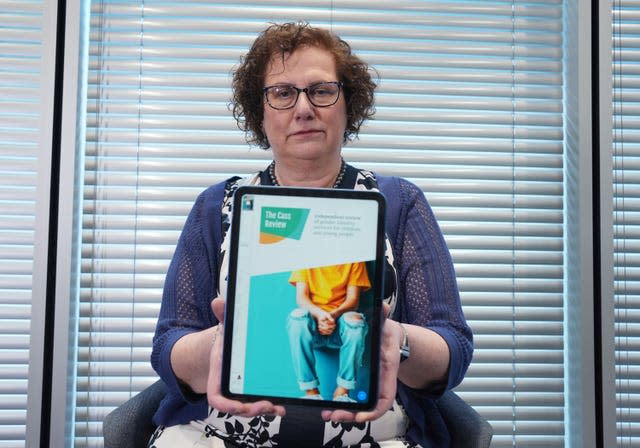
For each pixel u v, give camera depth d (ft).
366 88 4.62
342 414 3.09
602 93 6.54
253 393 3.12
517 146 6.68
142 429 4.50
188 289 4.40
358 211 3.22
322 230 3.21
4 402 6.34
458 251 6.62
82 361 6.41
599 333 6.43
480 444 4.00
